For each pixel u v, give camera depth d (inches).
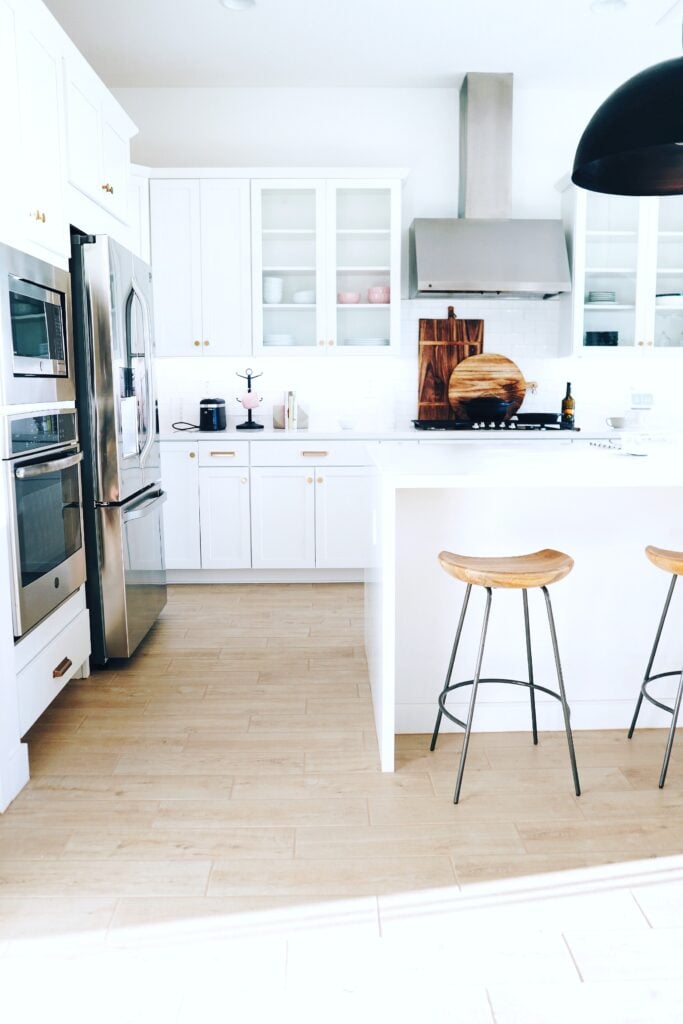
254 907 74.0
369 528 128.9
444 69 189.0
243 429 195.0
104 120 133.3
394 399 208.2
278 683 129.5
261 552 190.2
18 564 95.8
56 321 111.4
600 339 195.6
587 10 158.6
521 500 106.3
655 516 107.6
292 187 189.2
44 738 109.7
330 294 193.3
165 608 172.9
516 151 203.6
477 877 78.4
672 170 98.7
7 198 93.5
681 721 112.0
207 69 188.2
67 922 72.0
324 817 89.2
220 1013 61.8
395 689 110.0
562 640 109.8
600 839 84.7
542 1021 61.0
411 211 204.7
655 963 67.0
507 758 103.0
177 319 192.1
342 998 63.2
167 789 95.7
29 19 99.9
